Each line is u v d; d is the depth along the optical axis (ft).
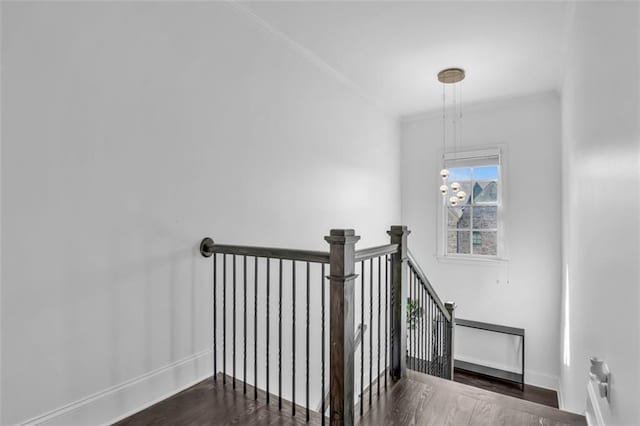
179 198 6.84
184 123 6.97
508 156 14.40
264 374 8.59
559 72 11.65
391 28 9.02
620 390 4.10
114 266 5.83
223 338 7.00
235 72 8.09
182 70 6.96
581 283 7.41
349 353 5.27
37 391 4.98
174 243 6.73
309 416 5.80
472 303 15.10
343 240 5.16
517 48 10.02
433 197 16.05
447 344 12.33
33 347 4.95
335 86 11.82
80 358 5.41
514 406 6.25
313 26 8.95
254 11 8.32
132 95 6.13
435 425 5.69
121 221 5.93
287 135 9.62
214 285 7.07
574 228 8.67
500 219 14.58
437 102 14.65
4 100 4.68
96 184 5.62
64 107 5.26
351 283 5.31
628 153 3.90
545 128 13.69
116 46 5.91
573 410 8.54
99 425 5.57
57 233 5.17
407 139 16.63
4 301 4.70
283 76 9.50
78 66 5.42
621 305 4.12
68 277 5.29
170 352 6.64
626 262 3.93
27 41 4.89
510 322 14.30
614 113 4.54
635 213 3.61
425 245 16.21
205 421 5.68
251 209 8.41
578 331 7.87
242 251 6.57
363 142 13.56
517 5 8.01
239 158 8.14
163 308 6.54
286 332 9.34
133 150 6.12
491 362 14.75
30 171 4.91
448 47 10.03
